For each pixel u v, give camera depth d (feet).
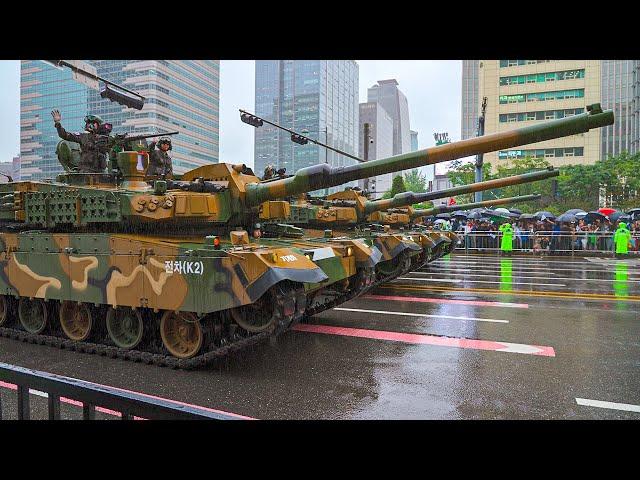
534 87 219.20
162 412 7.80
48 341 28.63
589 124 22.33
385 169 25.67
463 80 346.74
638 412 19.57
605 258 87.25
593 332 32.94
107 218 27.66
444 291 50.62
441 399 20.92
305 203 49.62
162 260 24.61
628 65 219.41
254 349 28.68
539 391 21.91
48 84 125.49
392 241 43.57
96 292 26.91
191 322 24.76
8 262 30.73
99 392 8.37
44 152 126.82
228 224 30.63
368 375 24.08
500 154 223.92
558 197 151.84
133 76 128.67
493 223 106.83
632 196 146.92
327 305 33.81
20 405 9.36
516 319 37.06
